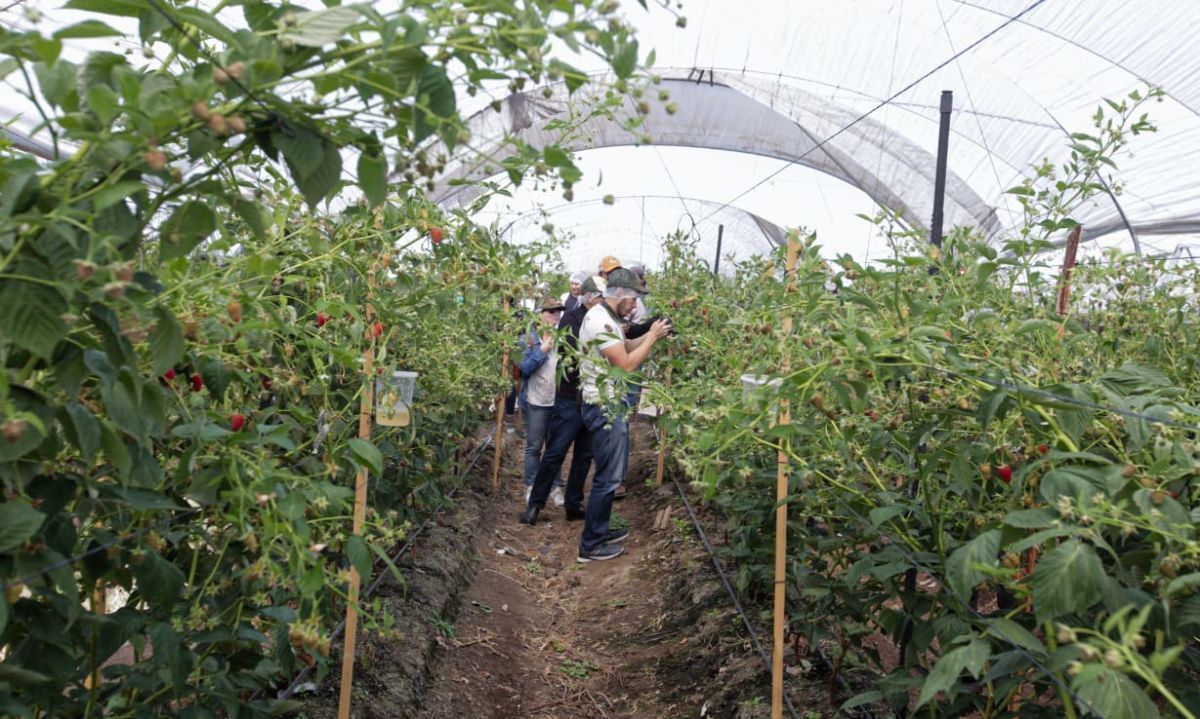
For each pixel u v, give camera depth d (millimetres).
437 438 6125
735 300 6254
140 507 2006
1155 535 2100
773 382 2859
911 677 2854
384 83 1645
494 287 3824
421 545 6430
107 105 1487
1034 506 2615
